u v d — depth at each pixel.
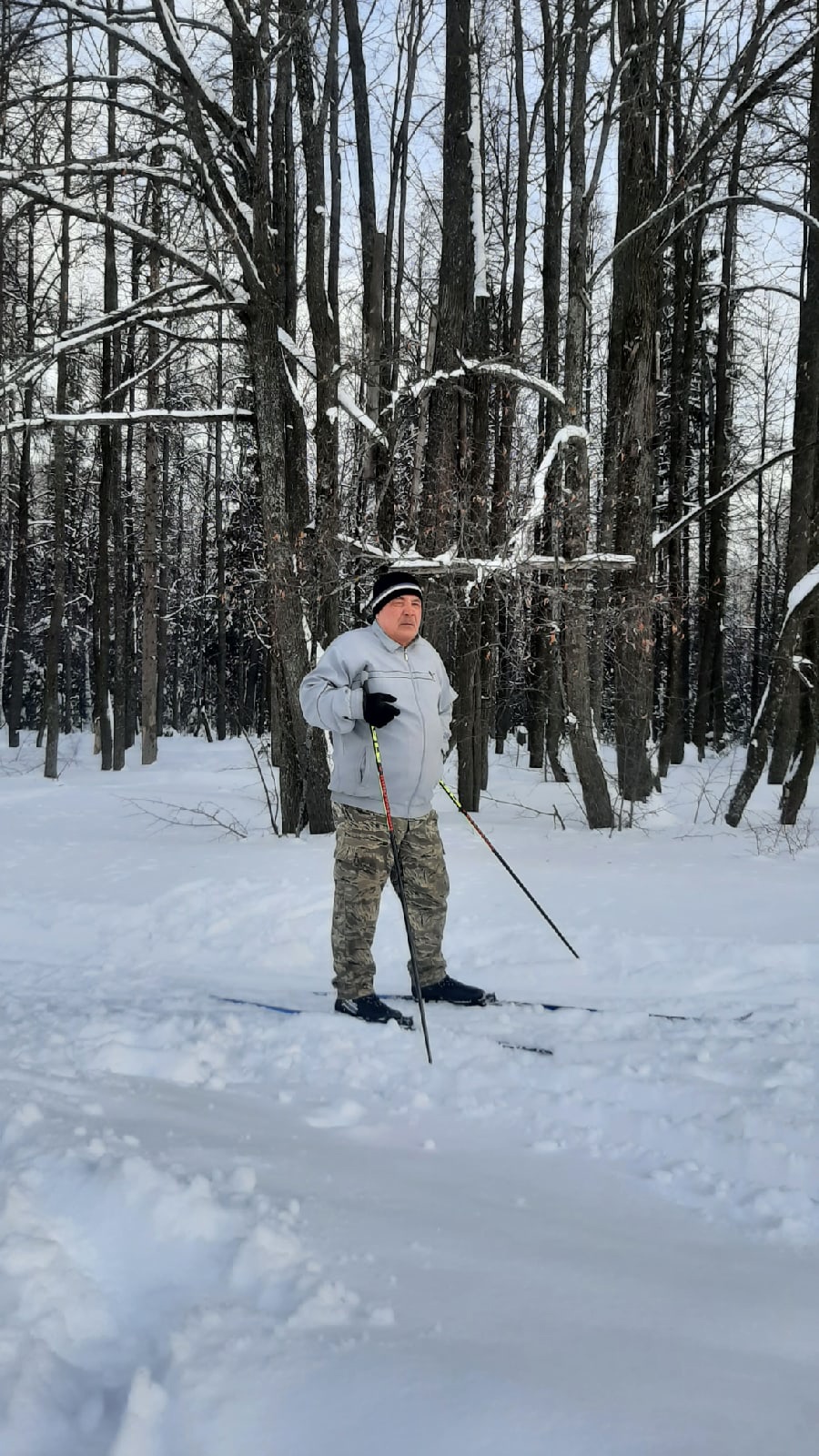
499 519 10.71
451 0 10.98
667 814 11.30
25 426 10.60
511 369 10.33
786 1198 2.38
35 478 31.03
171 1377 1.43
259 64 9.71
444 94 11.16
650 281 10.91
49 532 30.56
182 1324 1.57
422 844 4.49
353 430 11.73
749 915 6.38
